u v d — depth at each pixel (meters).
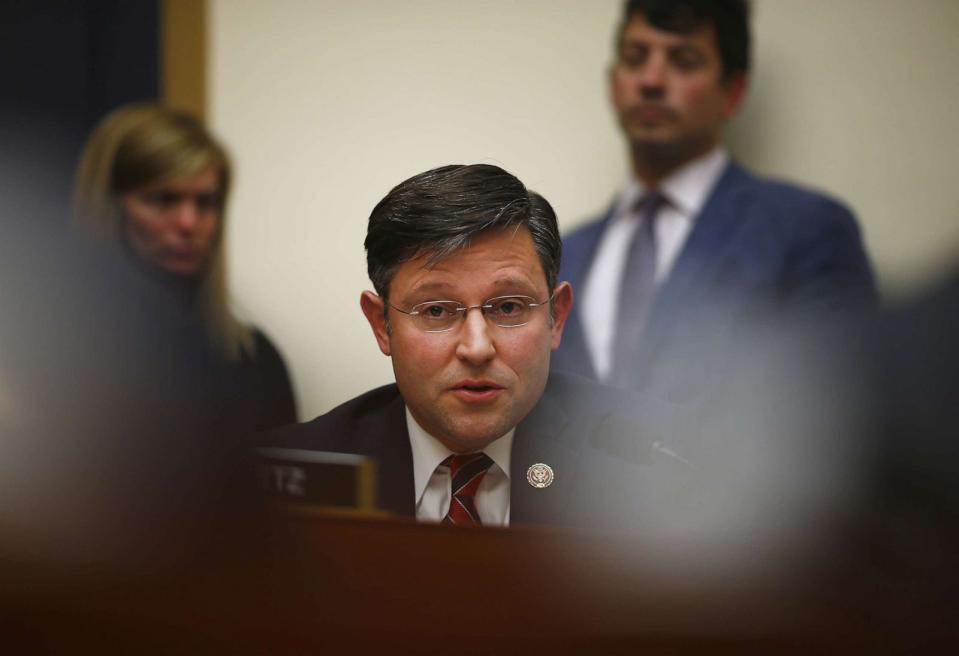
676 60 9.85
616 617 3.37
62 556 3.52
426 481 5.40
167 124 10.06
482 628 3.28
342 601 3.37
